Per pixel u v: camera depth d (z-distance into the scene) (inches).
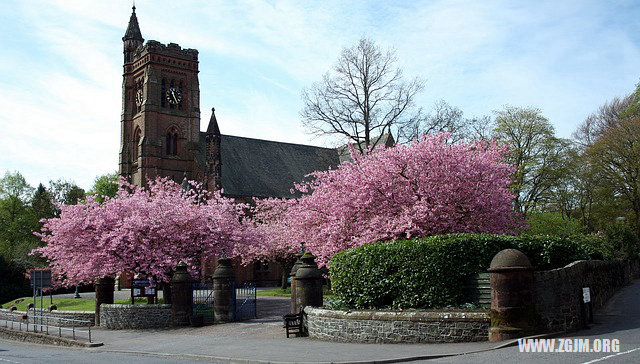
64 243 1419.8
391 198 1067.3
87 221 1401.3
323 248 1133.7
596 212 2311.8
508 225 1137.4
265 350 762.8
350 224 1112.8
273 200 2541.8
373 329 751.7
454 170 1062.4
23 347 1138.0
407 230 1012.5
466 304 745.0
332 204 1149.1
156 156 3031.5
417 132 1918.1
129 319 1284.4
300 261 1087.6
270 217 2524.6
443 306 759.1
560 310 700.7
